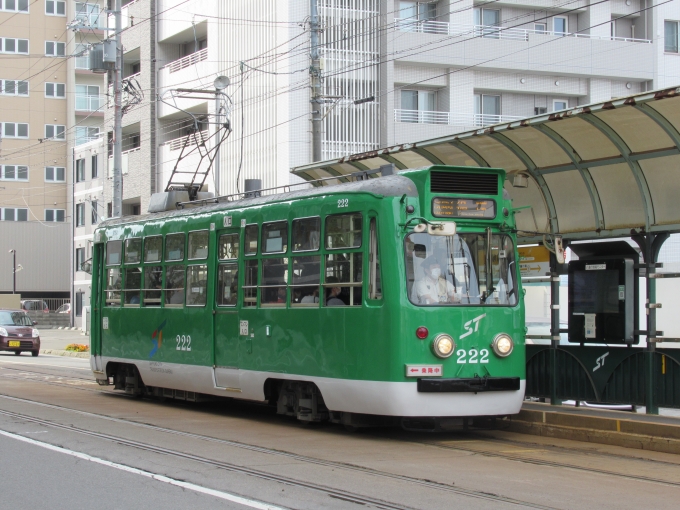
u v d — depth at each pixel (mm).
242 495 8086
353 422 11977
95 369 18172
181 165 38562
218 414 14977
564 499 8094
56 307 62000
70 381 21359
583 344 13680
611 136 12211
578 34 35719
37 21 67812
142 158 41656
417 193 11594
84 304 53344
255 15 32844
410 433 12625
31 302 60000
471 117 34000
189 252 15180
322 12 31203
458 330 11453
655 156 12133
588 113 11492
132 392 17141
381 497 8047
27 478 8867
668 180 12422
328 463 9891
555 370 13984
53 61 68250
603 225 13430
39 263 63719
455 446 11422
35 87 67812
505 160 14258
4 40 67188
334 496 8062
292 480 8805
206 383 14500
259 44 32625
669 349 12336
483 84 34375
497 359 11695
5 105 67188
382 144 32031
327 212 12234
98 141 50625
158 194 17547
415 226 11352
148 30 40938
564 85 35500
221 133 34719
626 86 36281
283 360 12812
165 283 15797
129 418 14109
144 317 16375
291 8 31000
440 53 33219
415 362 11195
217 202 15477
